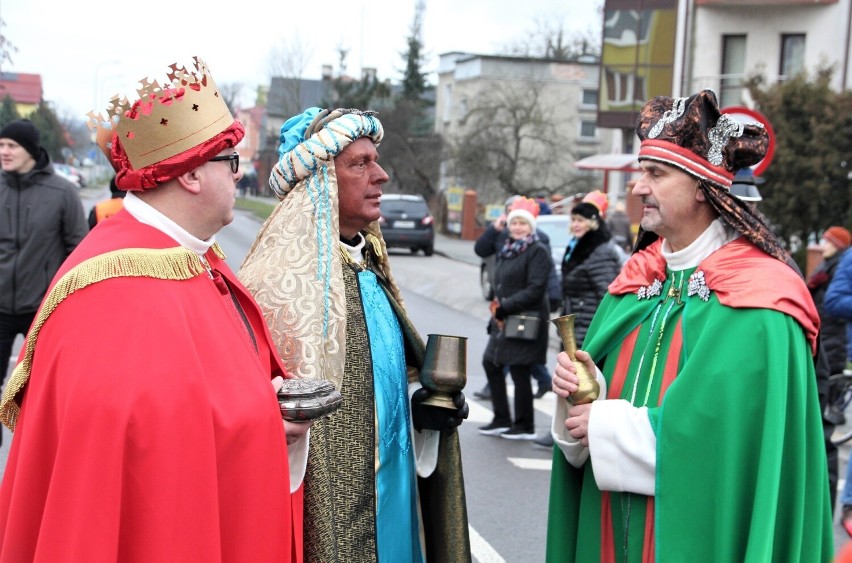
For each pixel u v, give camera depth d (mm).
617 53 27750
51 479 1915
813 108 18641
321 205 2660
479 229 31062
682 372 2521
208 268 2246
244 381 2111
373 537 2637
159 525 1912
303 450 2379
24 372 2068
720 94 25562
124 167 2131
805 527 2479
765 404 2414
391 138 34875
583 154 38062
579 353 2736
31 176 5598
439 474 2977
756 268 2543
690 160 2594
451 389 2826
